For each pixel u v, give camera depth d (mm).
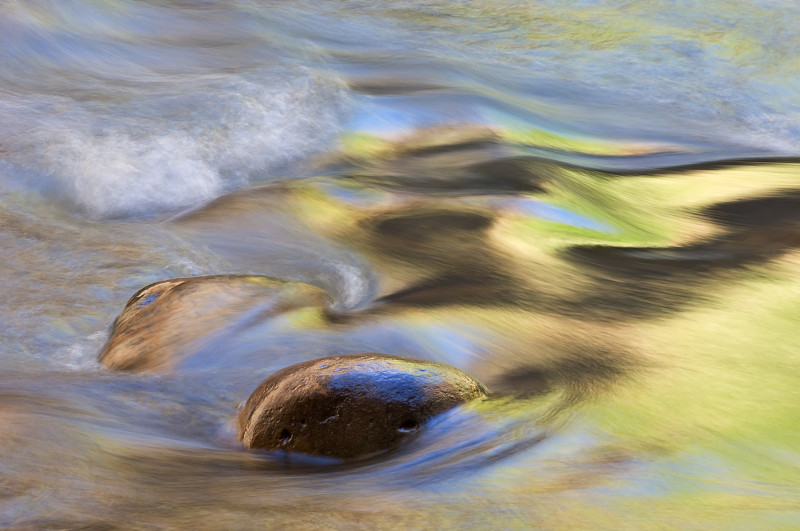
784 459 4680
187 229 9867
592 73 18234
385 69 16969
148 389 5910
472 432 4836
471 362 6391
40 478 4043
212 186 11453
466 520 3707
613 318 7230
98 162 11148
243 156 12273
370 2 21656
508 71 17875
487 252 9016
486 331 6879
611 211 10898
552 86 17375
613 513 3859
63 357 6922
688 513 3908
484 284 8125
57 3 16875
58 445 4547
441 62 17703
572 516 3807
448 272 8523
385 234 9602
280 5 20547
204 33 17984
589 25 20812
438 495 4020
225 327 6559
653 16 21422
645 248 9461
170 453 4770
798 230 10086
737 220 10680
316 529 3559
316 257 9125
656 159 14070
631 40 20000
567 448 4688
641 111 16719
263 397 5141
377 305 7527
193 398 5805
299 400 4918
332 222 10016
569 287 8078
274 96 14023
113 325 7223
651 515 3869
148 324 6730
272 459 4805
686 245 9656
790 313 7391
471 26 20453
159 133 12234
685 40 20000
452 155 13008
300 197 10711
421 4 21750
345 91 14852
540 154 13344
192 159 11781
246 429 5113
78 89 14148
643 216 10867
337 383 4922
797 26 20781
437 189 11188
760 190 12062
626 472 4371
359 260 8992
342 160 12805
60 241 9312
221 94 13867
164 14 18547
